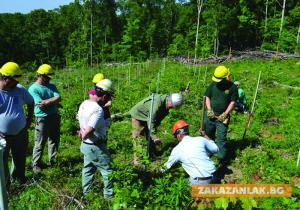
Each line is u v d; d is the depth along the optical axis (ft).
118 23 229.86
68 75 83.10
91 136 18.53
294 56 82.28
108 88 18.51
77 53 184.14
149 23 214.28
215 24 133.18
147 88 54.54
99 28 212.23
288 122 36.88
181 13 192.13
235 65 78.07
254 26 141.28
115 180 18.10
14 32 244.01
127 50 156.87
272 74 62.44
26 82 75.72
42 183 22.34
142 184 17.76
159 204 15.76
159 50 200.85
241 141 30.60
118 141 29.25
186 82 57.57
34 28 249.96
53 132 25.45
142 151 19.72
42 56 233.96
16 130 20.26
